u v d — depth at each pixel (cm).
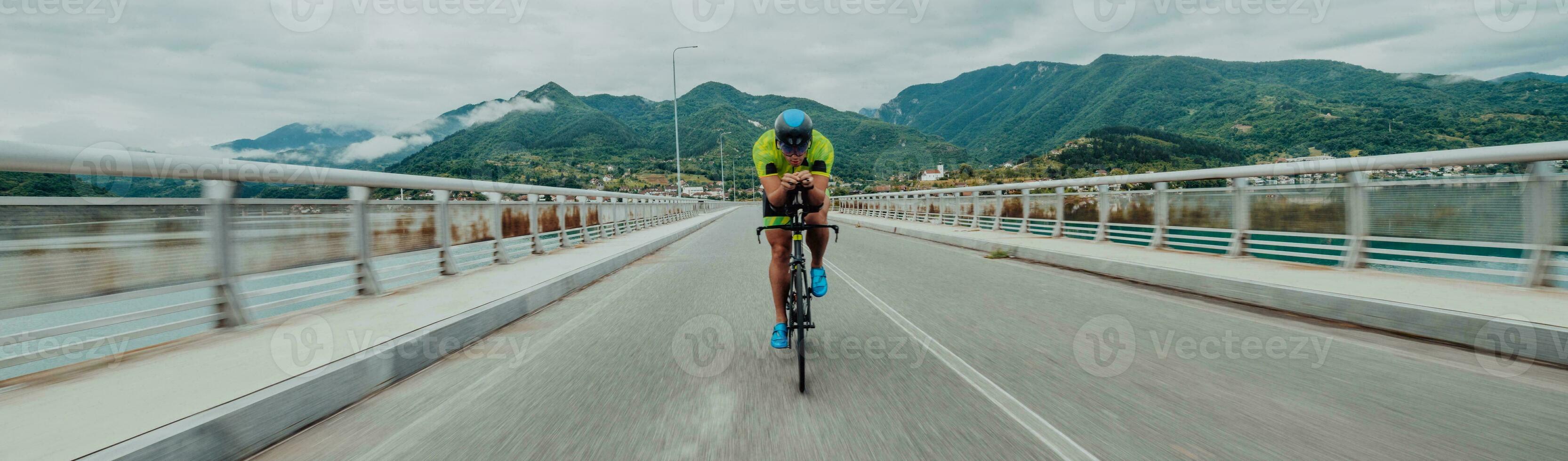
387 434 278
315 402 296
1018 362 376
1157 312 530
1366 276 585
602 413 297
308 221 494
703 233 1939
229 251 422
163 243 383
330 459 252
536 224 991
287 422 279
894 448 250
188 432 241
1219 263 725
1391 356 379
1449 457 236
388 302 515
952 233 1461
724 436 264
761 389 329
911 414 288
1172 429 266
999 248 1115
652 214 2066
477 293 565
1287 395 310
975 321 501
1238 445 249
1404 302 446
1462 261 548
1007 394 317
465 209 755
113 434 235
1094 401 304
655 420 285
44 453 219
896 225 1938
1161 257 820
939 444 253
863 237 1648
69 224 339
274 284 463
